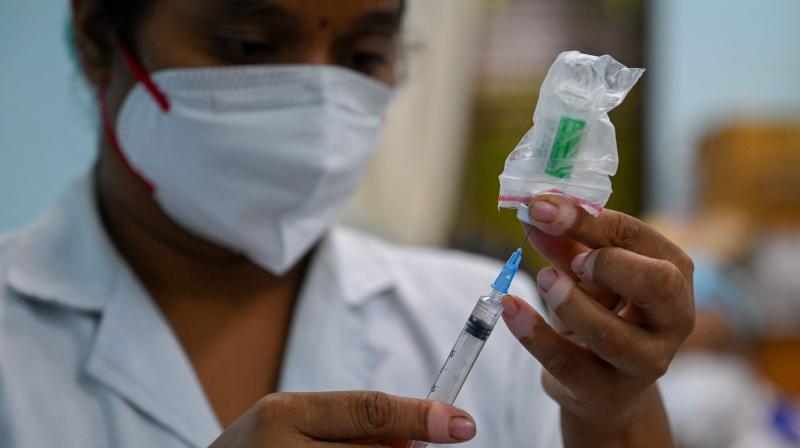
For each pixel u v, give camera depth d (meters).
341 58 1.08
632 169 2.91
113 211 1.10
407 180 2.66
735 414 2.34
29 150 2.22
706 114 3.00
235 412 1.04
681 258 0.73
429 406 0.68
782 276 2.81
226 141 1.02
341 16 1.00
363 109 1.09
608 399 0.76
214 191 1.04
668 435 0.84
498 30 2.78
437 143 2.69
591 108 0.71
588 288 0.78
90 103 1.18
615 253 0.69
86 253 1.05
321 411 0.68
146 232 1.08
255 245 1.06
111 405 0.97
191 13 0.98
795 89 3.13
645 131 2.90
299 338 1.06
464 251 2.71
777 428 2.47
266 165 1.03
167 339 1.01
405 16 1.18
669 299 0.69
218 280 1.09
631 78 0.72
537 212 0.70
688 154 2.98
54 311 1.03
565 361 0.74
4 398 0.94
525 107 2.76
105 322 1.00
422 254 1.29
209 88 1.01
